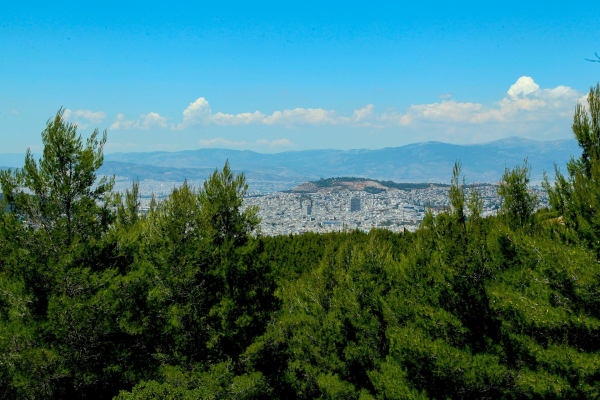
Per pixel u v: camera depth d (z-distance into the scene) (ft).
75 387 29.27
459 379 23.89
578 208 25.14
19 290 29.73
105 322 30.32
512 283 26.81
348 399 31.94
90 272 32.86
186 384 30.25
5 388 27.02
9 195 31.83
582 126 28.22
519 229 32.53
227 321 34.32
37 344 28.68
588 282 21.83
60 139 32.76
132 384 31.40
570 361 21.35
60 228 32.45
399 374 26.86
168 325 33.42
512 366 24.73
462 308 27.30
